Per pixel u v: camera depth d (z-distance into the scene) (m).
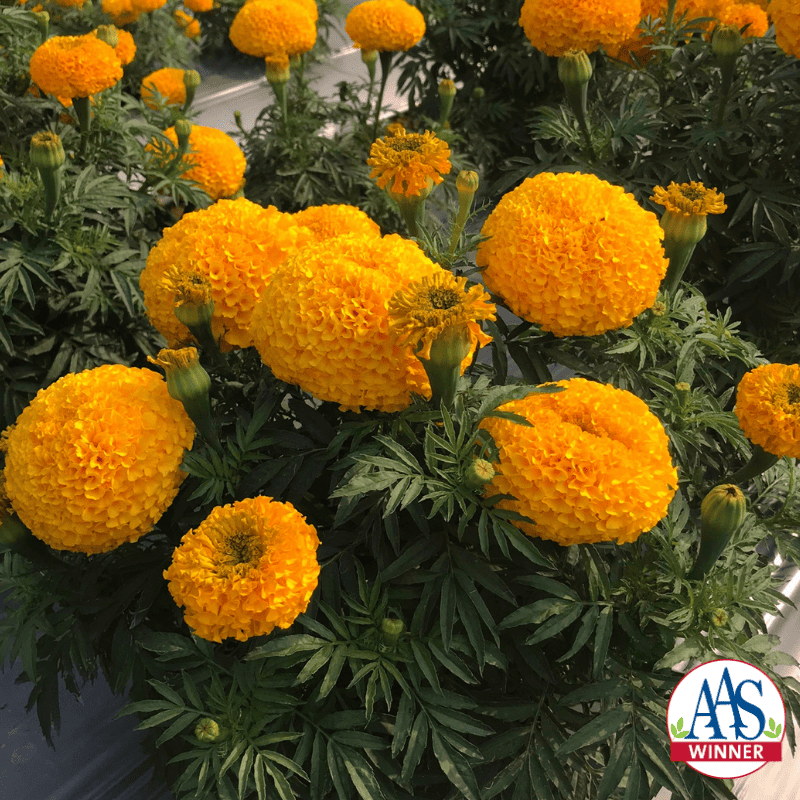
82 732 0.64
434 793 0.50
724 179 0.77
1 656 0.50
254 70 1.75
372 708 0.44
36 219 0.65
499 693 0.49
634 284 0.50
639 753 0.44
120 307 0.74
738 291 0.77
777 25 0.65
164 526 0.51
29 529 0.47
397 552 0.46
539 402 0.47
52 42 0.69
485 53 1.18
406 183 0.52
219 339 0.51
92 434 0.45
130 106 0.81
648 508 0.44
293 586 0.41
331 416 0.52
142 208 0.71
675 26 0.73
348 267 0.46
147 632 0.48
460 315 0.41
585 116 0.68
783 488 0.55
